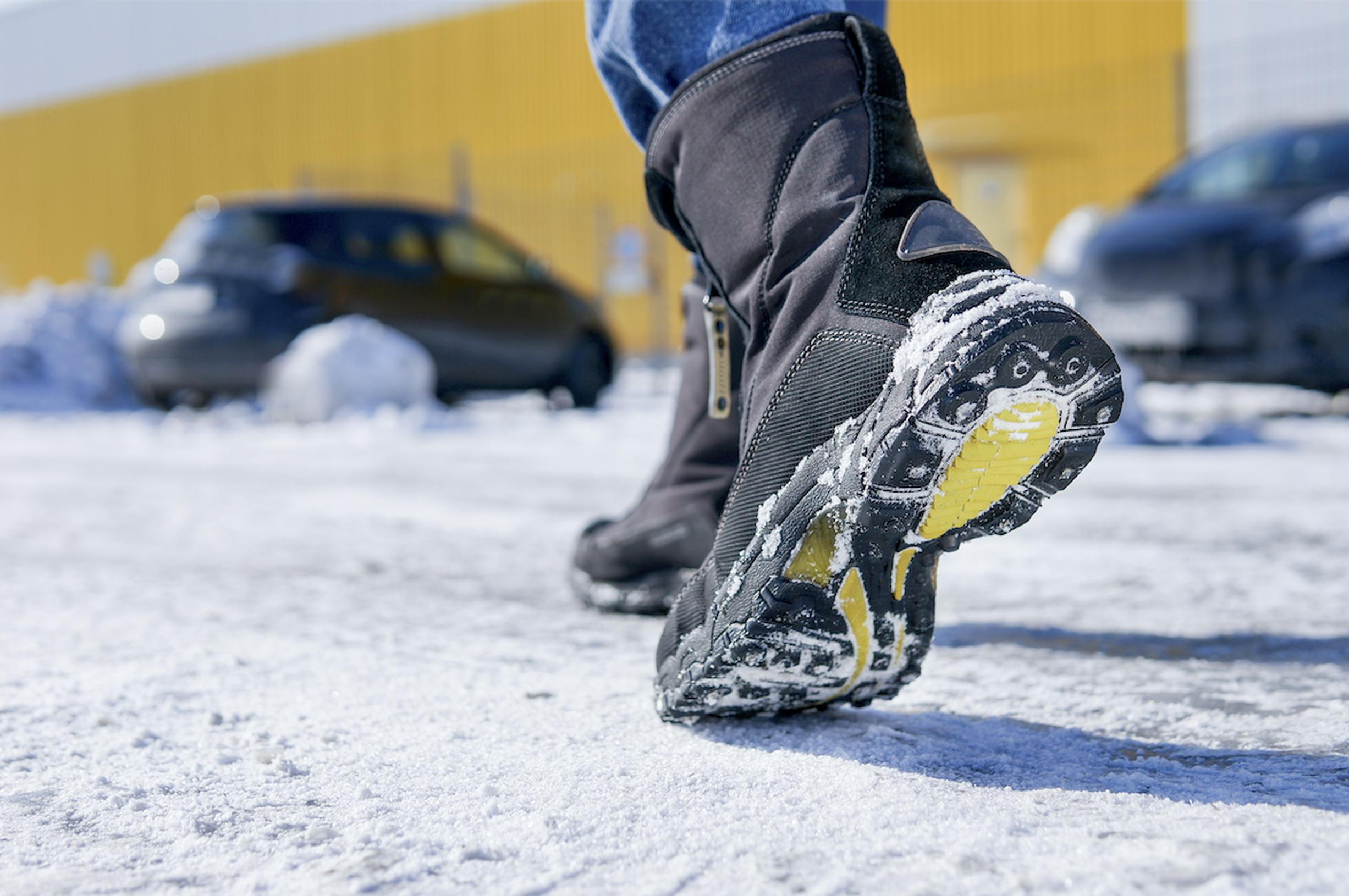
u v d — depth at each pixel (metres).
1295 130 5.45
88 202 23.81
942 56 14.75
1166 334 4.75
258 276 6.17
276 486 3.35
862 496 0.81
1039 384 0.77
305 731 1.01
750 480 0.90
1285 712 1.03
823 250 0.89
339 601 1.69
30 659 1.30
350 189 17.83
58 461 4.23
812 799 0.79
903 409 0.78
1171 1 13.18
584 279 15.73
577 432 5.26
